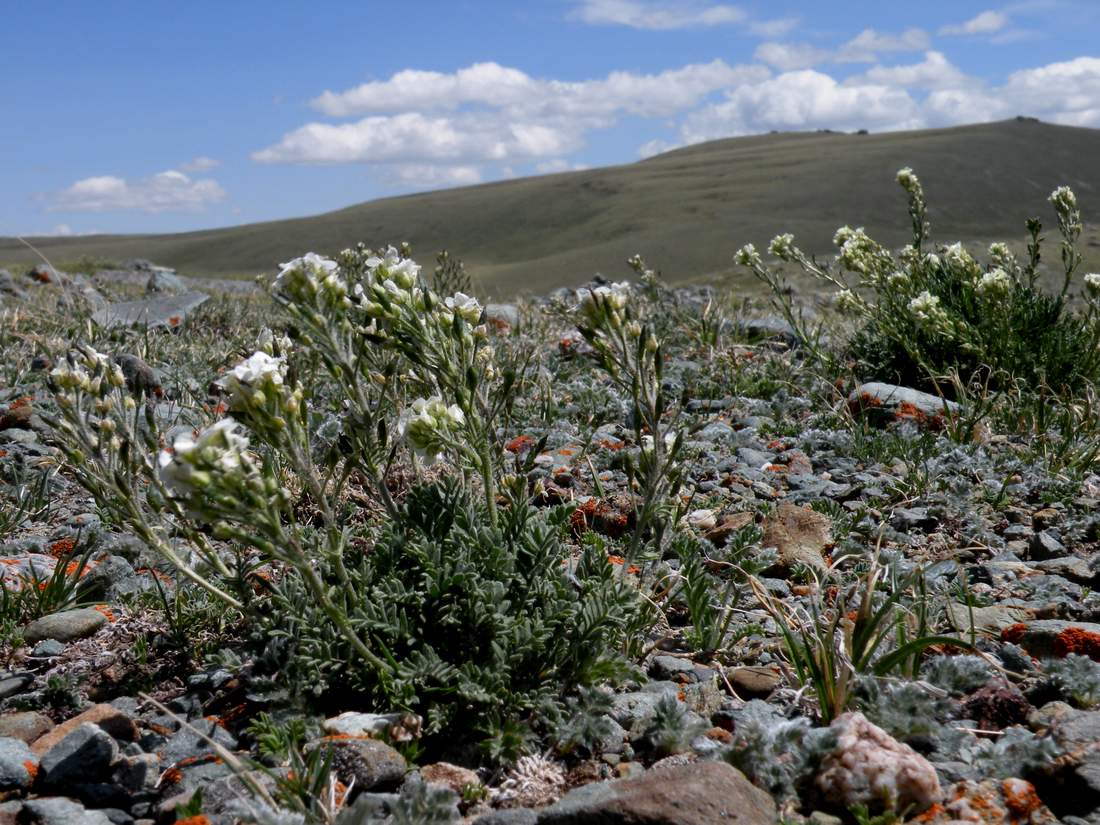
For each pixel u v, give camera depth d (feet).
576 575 1.29
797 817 0.87
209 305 3.84
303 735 0.98
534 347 2.93
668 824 0.79
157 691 1.15
